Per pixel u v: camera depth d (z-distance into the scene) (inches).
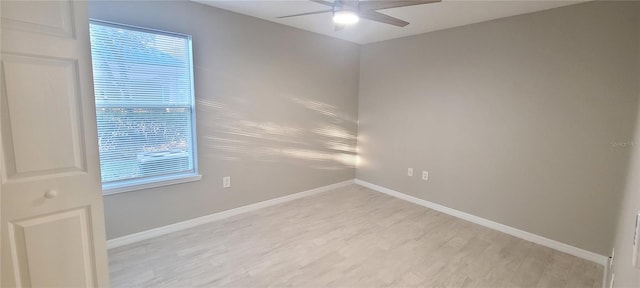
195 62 111.4
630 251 44.8
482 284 84.4
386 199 157.3
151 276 84.7
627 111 88.8
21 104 46.8
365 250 102.0
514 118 113.7
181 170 115.3
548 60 103.6
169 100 108.5
